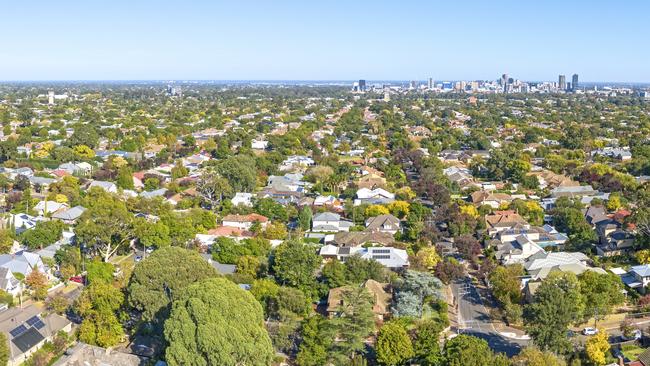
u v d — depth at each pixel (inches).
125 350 3772.1
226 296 3238.2
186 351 3061.0
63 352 3735.2
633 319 4210.1
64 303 4242.1
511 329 4131.4
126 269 4972.9
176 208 7007.9
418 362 3459.6
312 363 3425.2
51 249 5334.6
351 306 3710.6
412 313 4087.1
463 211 6461.6
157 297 3720.5
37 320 3853.3
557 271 4335.6
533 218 6496.1
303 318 3983.8
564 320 3548.2
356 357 3440.0
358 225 6427.2
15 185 7755.9
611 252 5487.2
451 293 4749.0
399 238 5905.5
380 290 4402.1
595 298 4092.0
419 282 4276.6
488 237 5905.5
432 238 5792.3
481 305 4534.9
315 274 4729.3
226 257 5167.3
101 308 3796.8
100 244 5393.7
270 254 5019.7
